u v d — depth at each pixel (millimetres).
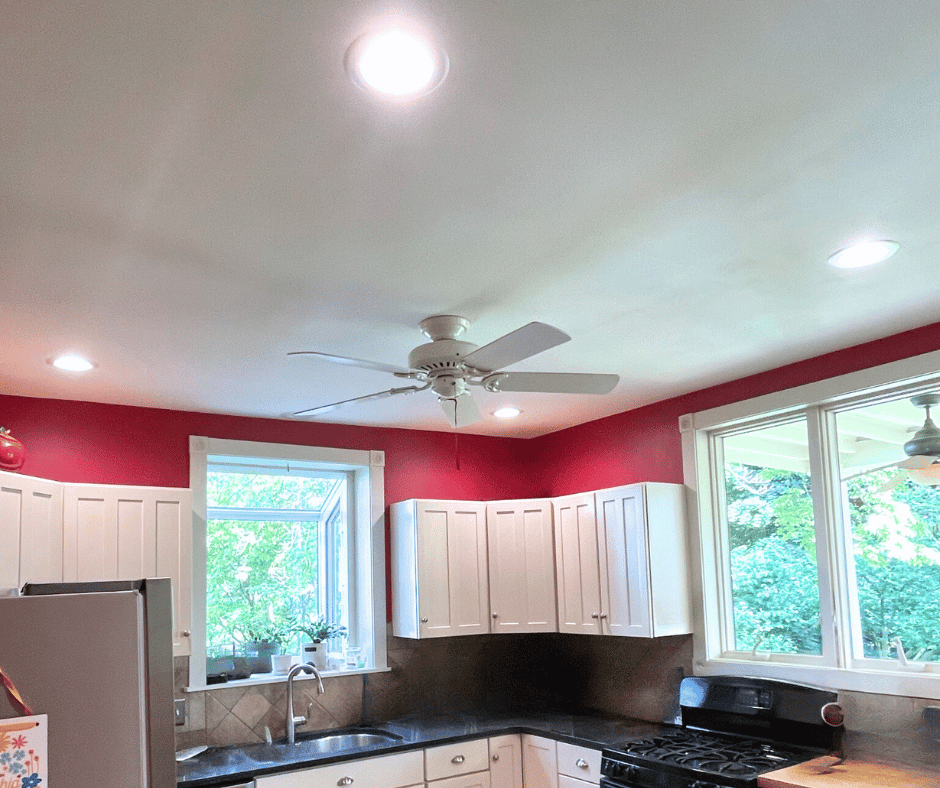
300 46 1504
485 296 2840
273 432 4695
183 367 3592
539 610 4801
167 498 4016
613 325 3221
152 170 1924
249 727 4305
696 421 4336
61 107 1661
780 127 1851
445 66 1575
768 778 3049
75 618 1176
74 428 4098
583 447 5129
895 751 3311
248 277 2598
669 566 4246
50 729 1132
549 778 4203
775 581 4020
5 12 1379
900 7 1465
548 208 2201
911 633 3438
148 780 1202
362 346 3371
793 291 2900
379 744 4082
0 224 2174
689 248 2498
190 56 1520
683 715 4152
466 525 4910
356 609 5000
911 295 2973
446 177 2014
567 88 1668
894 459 3559
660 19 1471
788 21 1491
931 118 1835
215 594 4797
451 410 3236
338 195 2082
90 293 2686
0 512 3258
